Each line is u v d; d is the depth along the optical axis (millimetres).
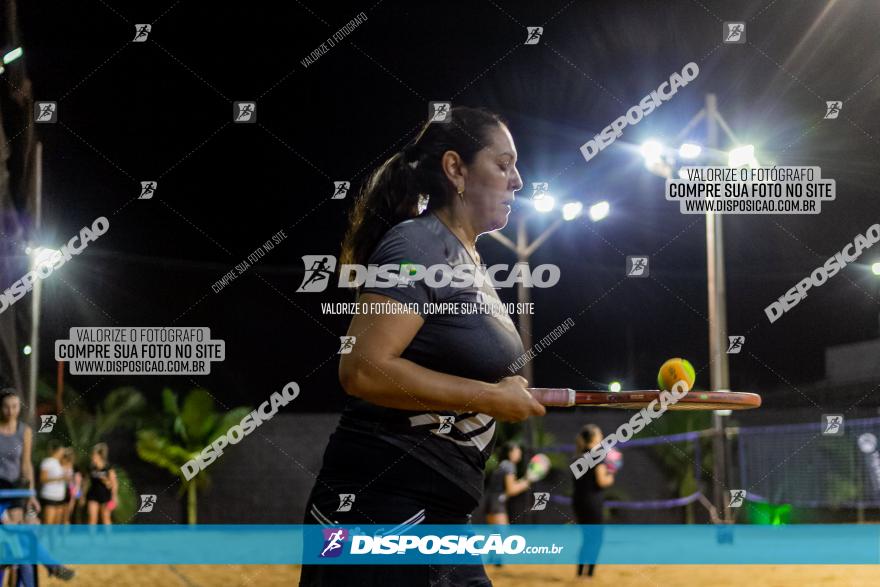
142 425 20875
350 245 2371
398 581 2105
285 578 8930
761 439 18203
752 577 8836
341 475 2141
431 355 2066
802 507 17375
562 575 9492
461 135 2285
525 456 16312
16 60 7344
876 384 18641
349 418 2152
